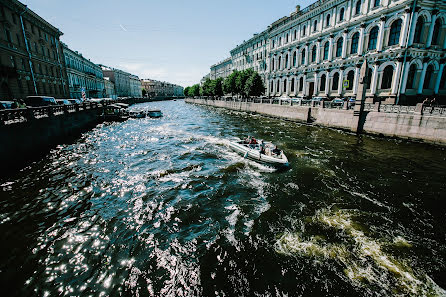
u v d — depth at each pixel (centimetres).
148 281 526
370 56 2511
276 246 637
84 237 677
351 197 917
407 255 605
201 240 664
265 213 803
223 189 989
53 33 3753
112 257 599
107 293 495
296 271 551
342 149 1576
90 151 1616
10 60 2605
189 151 1593
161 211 820
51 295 491
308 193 953
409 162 1283
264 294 491
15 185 1020
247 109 4112
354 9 2677
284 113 3038
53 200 893
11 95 2569
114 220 763
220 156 1462
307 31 3478
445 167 1198
